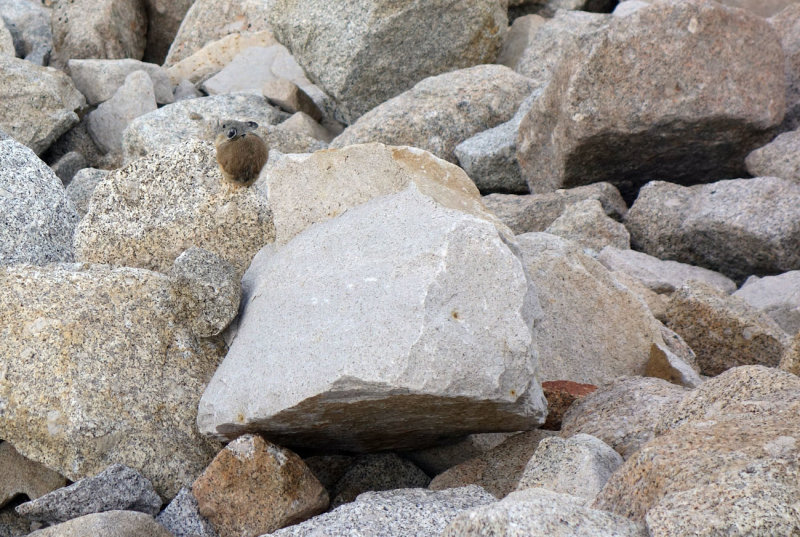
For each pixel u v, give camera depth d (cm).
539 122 495
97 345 323
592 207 456
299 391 292
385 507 287
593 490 282
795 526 239
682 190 465
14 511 329
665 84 465
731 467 252
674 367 356
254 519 304
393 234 310
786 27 512
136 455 318
